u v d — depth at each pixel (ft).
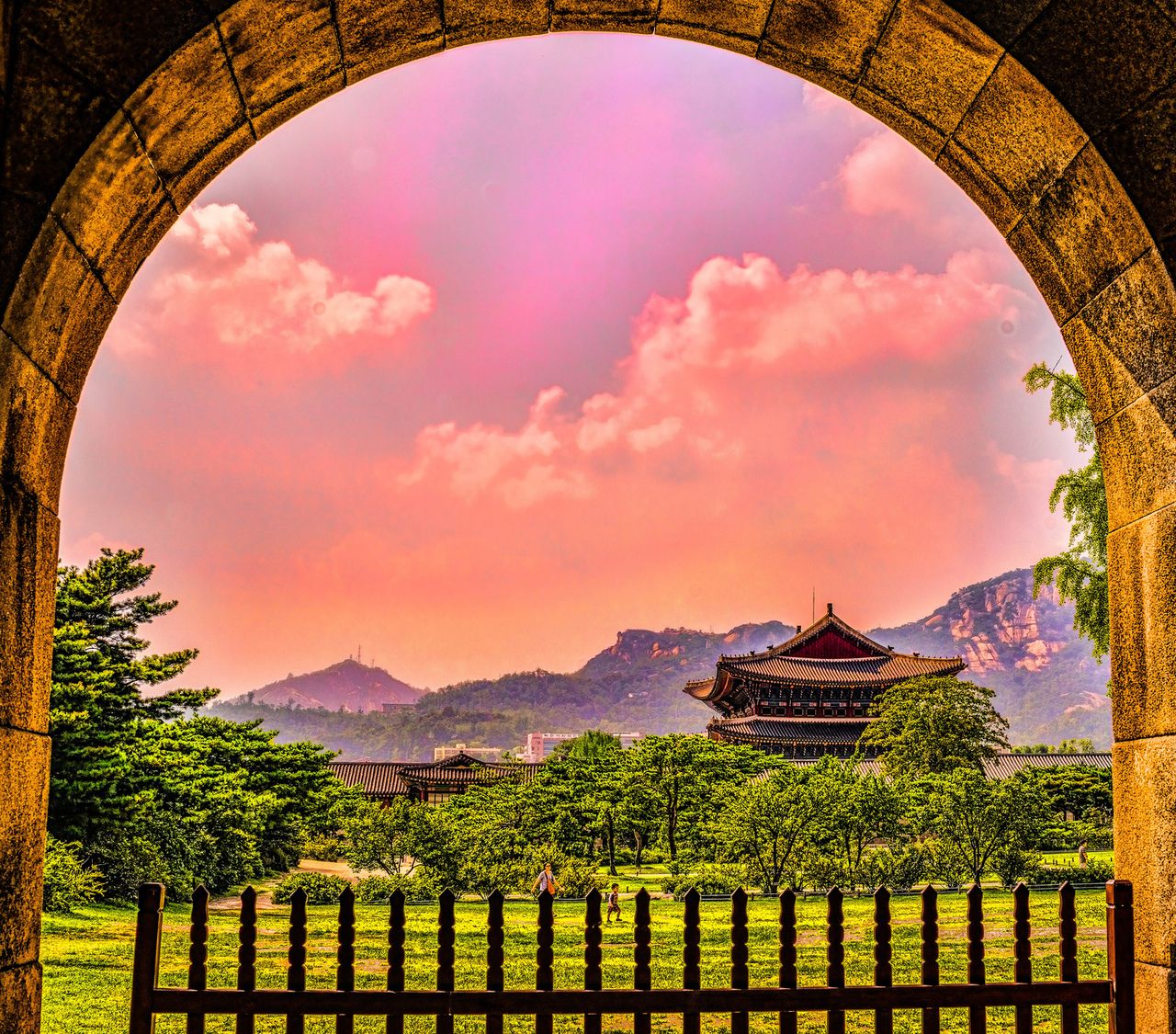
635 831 150.00
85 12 16.75
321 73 20.30
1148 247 18.04
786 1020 18.53
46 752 17.90
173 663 93.20
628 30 21.91
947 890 111.96
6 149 16.42
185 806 102.78
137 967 18.08
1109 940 19.06
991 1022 44.09
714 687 292.61
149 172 18.51
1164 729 18.28
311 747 163.84
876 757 220.02
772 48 21.85
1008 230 21.90
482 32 21.39
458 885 112.68
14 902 16.60
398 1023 18.15
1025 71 18.39
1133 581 19.47
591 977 18.49
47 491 18.22
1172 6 17.40
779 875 113.29
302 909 18.47
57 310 17.48
